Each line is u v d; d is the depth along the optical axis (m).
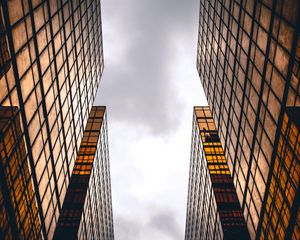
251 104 26.56
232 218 44.03
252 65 25.89
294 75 18.50
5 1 18.19
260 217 25.19
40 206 24.97
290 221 19.27
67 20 31.08
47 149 26.42
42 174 25.23
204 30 47.94
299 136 18.02
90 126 61.38
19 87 20.38
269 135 22.64
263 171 24.12
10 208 19.03
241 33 28.78
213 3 41.34
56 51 27.89
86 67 40.97
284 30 19.56
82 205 43.28
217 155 56.19
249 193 28.14
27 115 21.77
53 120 27.80
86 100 42.06
